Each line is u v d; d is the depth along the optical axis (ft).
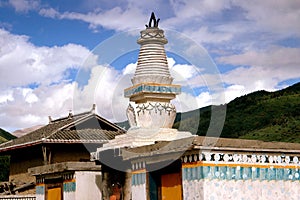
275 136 141.08
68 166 71.00
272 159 55.11
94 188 72.33
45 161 114.32
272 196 54.29
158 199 56.80
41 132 126.11
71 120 124.77
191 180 52.11
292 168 56.34
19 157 129.90
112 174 66.44
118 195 64.90
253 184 53.31
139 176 58.85
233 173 52.31
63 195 73.97
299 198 56.13
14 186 118.83
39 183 80.48
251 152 53.72
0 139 273.75
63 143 114.93
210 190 50.75
